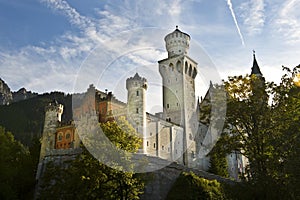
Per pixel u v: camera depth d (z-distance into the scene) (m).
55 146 44.47
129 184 17.38
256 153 18.19
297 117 18.09
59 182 18.64
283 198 13.45
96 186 17.27
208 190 22.94
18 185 27.97
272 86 19.97
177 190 23.09
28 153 42.88
